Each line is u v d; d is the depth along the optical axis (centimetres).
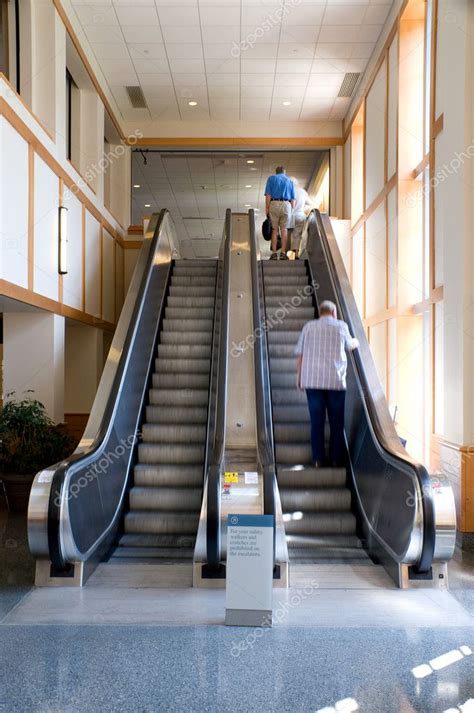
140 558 518
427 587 438
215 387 689
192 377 759
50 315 827
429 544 417
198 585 443
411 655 332
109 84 1182
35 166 744
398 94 879
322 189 1720
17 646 341
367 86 1105
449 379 630
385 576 464
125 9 922
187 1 900
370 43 1029
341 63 1099
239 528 378
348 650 338
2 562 496
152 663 321
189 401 728
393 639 352
